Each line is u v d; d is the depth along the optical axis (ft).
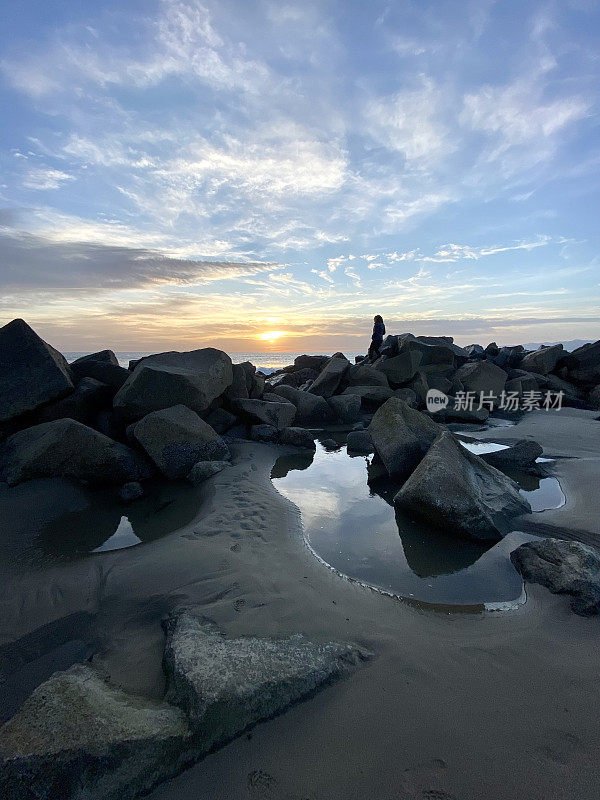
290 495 22.35
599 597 12.27
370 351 61.82
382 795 7.16
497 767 7.56
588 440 32.86
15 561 15.46
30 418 26.99
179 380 27.91
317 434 38.42
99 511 20.22
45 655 10.80
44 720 7.56
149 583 13.57
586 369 56.49
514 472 25.36
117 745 7.23
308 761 7.77
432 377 50.65
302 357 70.33
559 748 7.88
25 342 27.09
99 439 22.74
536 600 12.91
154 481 24.07
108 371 31.96
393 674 9.82
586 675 9.71
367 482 24.44
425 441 24.86
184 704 8.40
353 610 12.46
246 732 8.22
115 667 10.19
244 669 9.07
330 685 9.39
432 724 8.46
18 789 6.66
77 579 14.02
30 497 20.06
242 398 36.19
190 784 7.40
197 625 11.21
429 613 12.45
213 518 18.51
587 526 17.67
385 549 16.58
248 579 13.62
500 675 9.78
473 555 16.06
